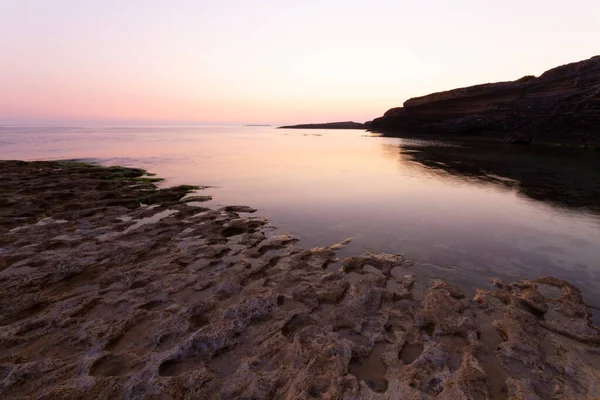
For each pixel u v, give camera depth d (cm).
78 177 2688
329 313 845
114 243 1276
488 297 908
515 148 5231
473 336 737
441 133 8344
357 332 764
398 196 2116
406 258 1177
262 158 4581
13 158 4566
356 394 568
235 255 1197
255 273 1050
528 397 563
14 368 623
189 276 1023
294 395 561
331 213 1742
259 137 11906
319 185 2512
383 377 630
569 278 1025
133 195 2112
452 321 792
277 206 1897
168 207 1864
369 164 3762
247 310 813
